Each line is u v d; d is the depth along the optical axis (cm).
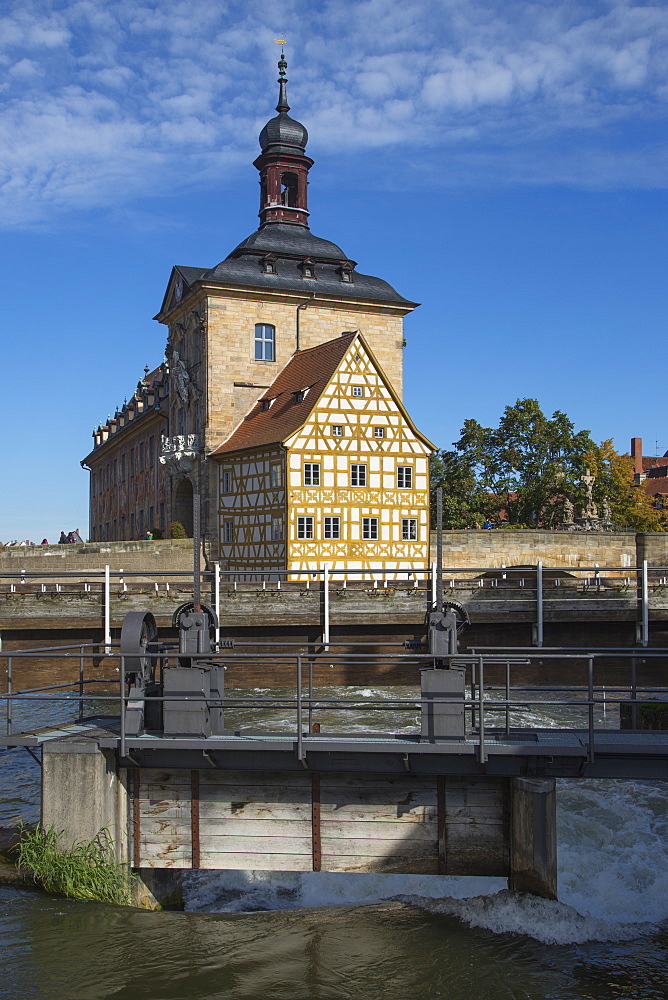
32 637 2805
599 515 6359
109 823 1085
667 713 1762
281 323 5156
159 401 6044
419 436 4459
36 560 4259
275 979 955
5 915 1045
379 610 2906
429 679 1049
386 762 1053
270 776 1095
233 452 4700
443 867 1075
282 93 5650
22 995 902
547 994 945
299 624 2888
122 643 1104
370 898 1216
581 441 6688
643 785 1752
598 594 2955
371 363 4397
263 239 5288
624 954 1038
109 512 8000
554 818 1062
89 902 1074
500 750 1020
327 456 4312
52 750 1086
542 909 1072
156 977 948
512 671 2931
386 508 4400
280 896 1241
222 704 1120
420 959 1011
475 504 6650
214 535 4909
